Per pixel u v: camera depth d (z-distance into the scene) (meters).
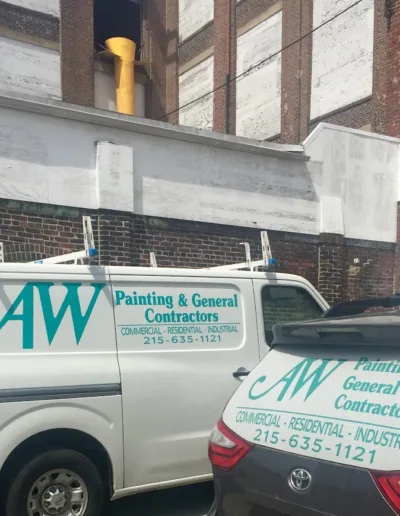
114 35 22.45
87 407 4.02
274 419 2.71
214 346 4.66
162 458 4.29
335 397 2.57
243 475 2.71
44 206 7.58
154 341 4.39
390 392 2.42
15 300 3.94
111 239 7.96
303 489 2.43
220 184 9.09
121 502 4.81
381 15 14.37
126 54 20.31
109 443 4.09
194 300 4.64
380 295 10.98
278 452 2.59
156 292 4.48
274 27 18.33
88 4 19.58
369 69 14.70
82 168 7.88
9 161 7.33
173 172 8.63
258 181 9.49
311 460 2.45
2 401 3.72
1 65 17.42
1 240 7.26
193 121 21.86
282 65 17.83
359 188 10.77
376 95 14.37
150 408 4.25
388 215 11.19
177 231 8.66
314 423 2.54
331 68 16.08
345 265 10.59
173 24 23.02
